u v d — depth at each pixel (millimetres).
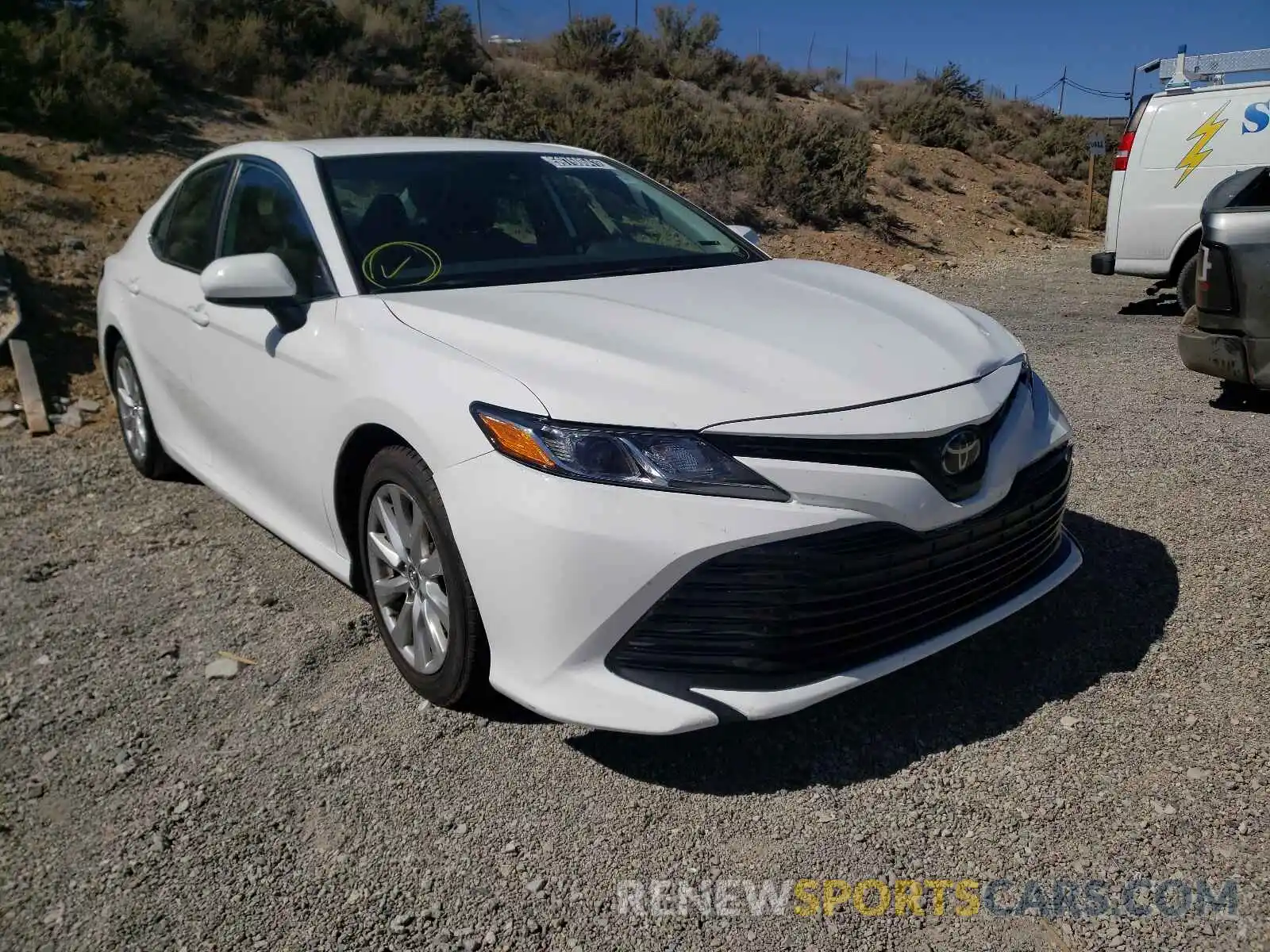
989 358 3113
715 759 2826
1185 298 8945
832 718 2998
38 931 2305
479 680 2891
